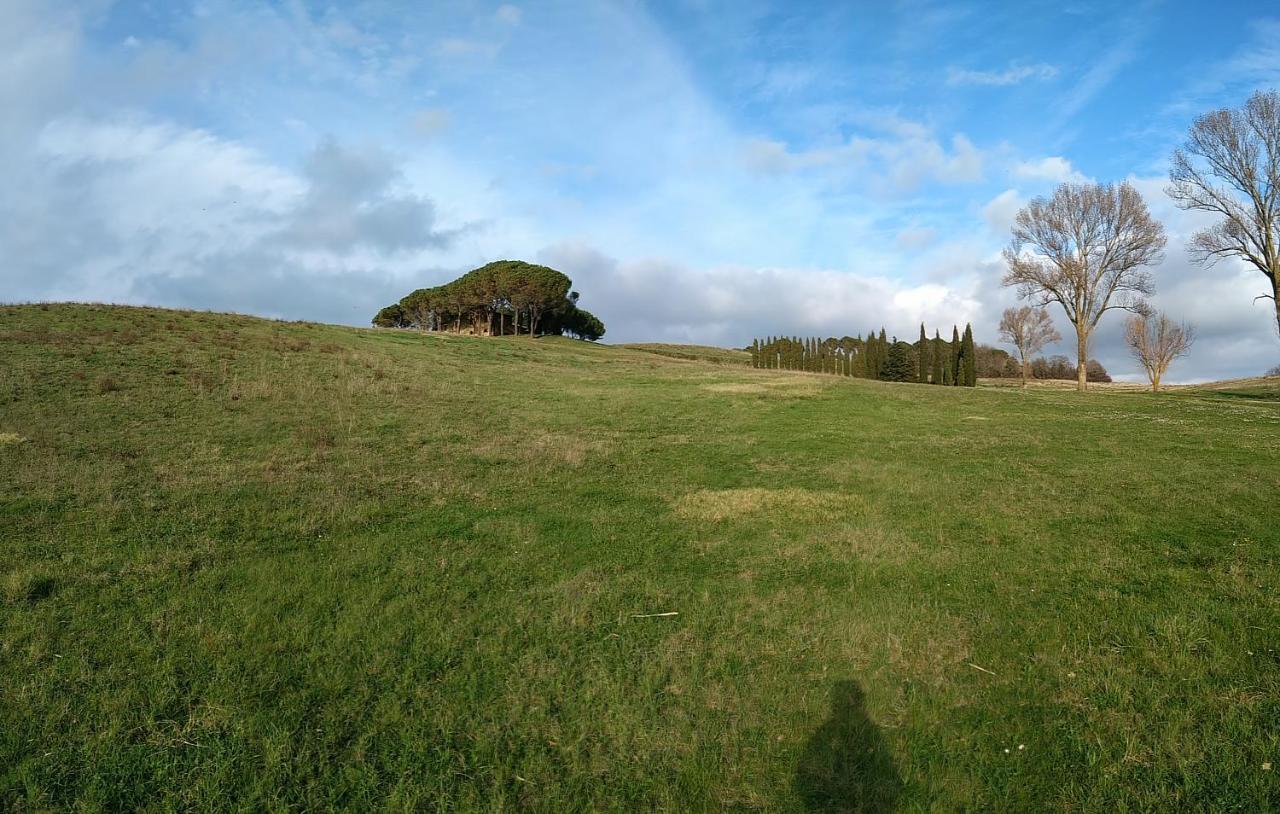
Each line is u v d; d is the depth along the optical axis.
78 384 20.00
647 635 6.98
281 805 4.64
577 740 5.35
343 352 32.09
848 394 31.56
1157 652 6.38
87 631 6.75
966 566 8.92
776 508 12.09
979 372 122.31
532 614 7.42
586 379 36.16
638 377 38.44
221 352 27.38
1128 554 9.27
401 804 4.69
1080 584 8.20
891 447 19.44
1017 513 11.66
